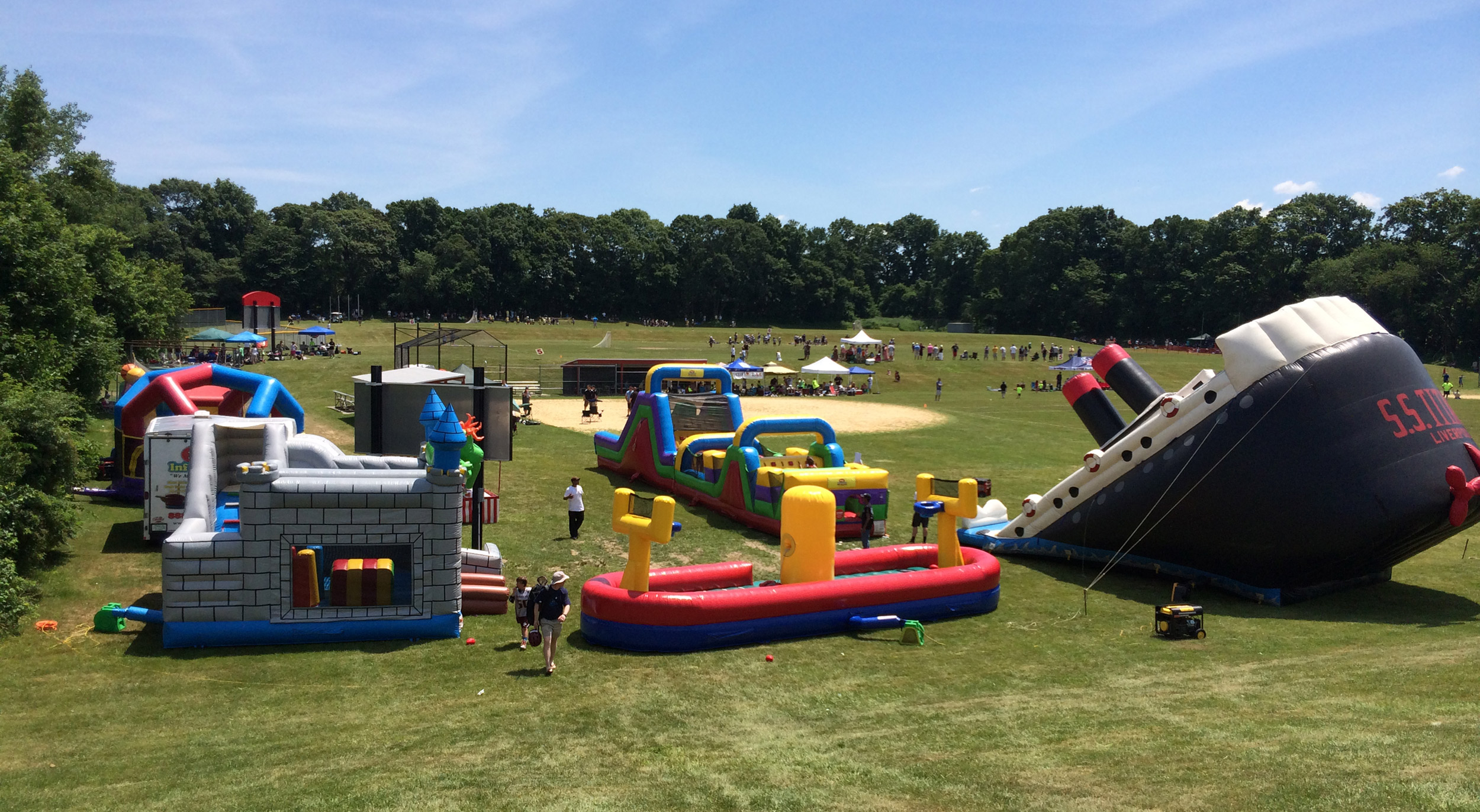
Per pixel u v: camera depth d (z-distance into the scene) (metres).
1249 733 9.20
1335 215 125.75
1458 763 7.71
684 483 24.84
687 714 10.76
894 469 31.33
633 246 139.25
